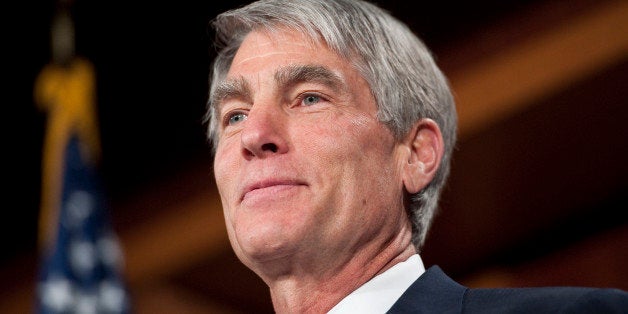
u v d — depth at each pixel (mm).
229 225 3102
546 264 7711
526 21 7273
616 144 7113
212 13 8039
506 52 7312
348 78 3131
